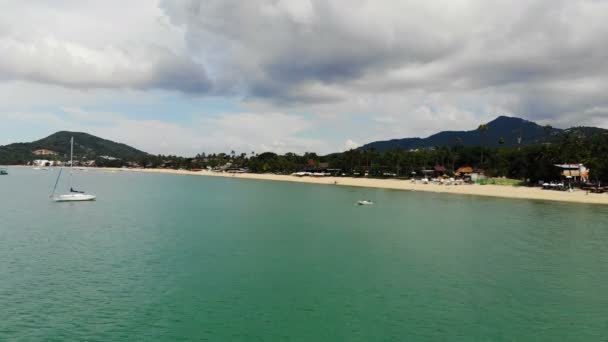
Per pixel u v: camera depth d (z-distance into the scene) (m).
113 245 51.19
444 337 26.50
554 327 28.23
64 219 72.56
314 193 144.50
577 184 144.38
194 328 27.27
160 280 37.09
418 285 36.50
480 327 28.06
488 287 36.19
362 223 71.94
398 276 39.16
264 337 26.06
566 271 41.19
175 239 55.53
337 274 39.62
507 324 28.61
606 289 35.97
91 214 80.12
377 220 75.81
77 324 27.70
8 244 50.94
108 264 42.12
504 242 55.06
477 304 32.22
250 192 148.88
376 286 36.16
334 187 180.12
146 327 27.36
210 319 28.72
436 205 103.06
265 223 71.31
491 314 30.31
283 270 40.78
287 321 28.52
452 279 38.38
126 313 29.61
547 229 65.94
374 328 27.61
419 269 41.56
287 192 149.50
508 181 177.62
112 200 109.94
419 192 147.50
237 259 44.88
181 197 124.25
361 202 105.56
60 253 46.53
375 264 43.47
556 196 120.81
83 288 34.69
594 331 27.69
